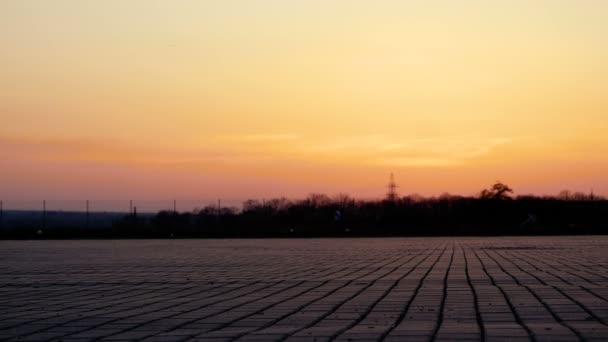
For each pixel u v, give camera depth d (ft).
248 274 70.49
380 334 31.68
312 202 281.95
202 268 79.92
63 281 64.90
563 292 49.24
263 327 34.81
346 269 75.77
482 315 37.86
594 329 32.09
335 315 38.86
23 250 129.59
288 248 130.00
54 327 35.63
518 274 65.72
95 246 145.38
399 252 110.22
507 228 227.40
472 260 87.86
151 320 37.83
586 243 138.00
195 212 251.80
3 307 44.93
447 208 286.87
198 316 39.32
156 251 121.80
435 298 46.55
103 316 39.73
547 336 30.27
